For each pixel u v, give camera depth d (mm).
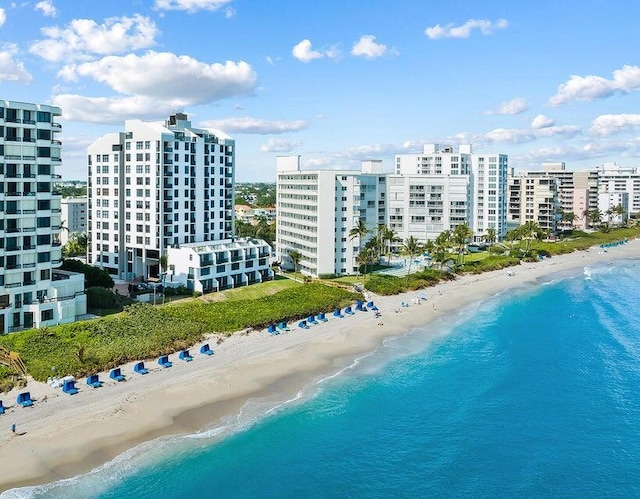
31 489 54938
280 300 125375
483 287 165250
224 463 62344
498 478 61469
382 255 189375
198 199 154250
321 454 65312
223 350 95500
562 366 96625
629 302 151625
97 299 111000
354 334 110812
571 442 69562
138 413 70875
